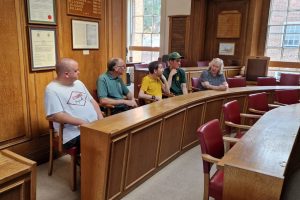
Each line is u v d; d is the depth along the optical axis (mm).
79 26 3020
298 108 2809
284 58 5961
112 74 3102
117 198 2119
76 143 2289
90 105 2555
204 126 1874
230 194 1425
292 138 1848
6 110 2422
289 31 5801
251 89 3840
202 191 2344
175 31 7035
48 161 2857
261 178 1316
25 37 2486
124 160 2066
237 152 1586
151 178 2525
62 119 2258
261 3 5973
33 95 2635
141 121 2100
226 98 3553
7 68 2377
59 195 2252
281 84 5172
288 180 1289
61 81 2400
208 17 6621
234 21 6211
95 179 1955
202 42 6715
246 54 6148
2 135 2422
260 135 1903
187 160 2934
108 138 1820
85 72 3211
